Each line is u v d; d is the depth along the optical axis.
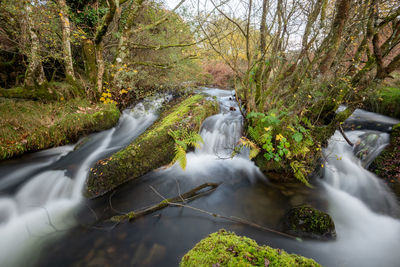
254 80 5.05
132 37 7.82
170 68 7.71
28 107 4.83
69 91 5.80
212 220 3.15
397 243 2.81
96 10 6.38
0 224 2.98
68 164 4.32
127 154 4.02
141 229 2.94
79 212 3.29
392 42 4.41
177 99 8.52
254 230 2.96
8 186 3.73
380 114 6.67
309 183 4.09
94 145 5.26
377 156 4.58
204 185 4.02
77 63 7.82
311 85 3.52
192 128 5.07
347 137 5.42
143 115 7.09
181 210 3.34
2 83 5.90
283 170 4.27
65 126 4.89
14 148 4.09
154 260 2.46
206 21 4.28
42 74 5.30
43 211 3.28
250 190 3.95
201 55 7.59
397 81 7.91
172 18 6.78
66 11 5.23
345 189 4.08
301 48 4.16
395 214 3.34
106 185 3.70
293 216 2.99
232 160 4.98
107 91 6.46
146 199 3.62
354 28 4.31
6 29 5.29
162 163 4.51
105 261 2.45
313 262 1.30
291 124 3.86
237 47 4.56
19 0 4.34
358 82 4.40
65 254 2.54
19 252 2.58
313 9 3.66
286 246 2.69
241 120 5.90
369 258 2.55
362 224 3.17
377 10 4.01
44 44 5.37
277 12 3.85
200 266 1.25
